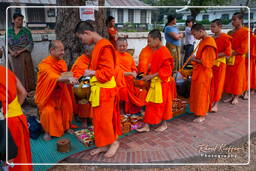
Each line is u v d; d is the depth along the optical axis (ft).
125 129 11.95
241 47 15.15
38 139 11.58
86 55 12.71
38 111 12.23
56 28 16.58
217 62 14.06
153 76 11.13
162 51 10.89
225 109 15.61
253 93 19.24
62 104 11.66
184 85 15.67
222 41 13.89
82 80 11.84
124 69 13.83
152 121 11.58
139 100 14.06
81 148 10.62
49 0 44.55
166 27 18.19
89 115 12.28
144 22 66.74
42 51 21.99
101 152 10.20
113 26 18.26
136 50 31.07
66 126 12.04
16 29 16.90
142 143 10.95
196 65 12.97
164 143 10.93
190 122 13.41
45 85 10.76
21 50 16.88
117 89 9.55
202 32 12.41
